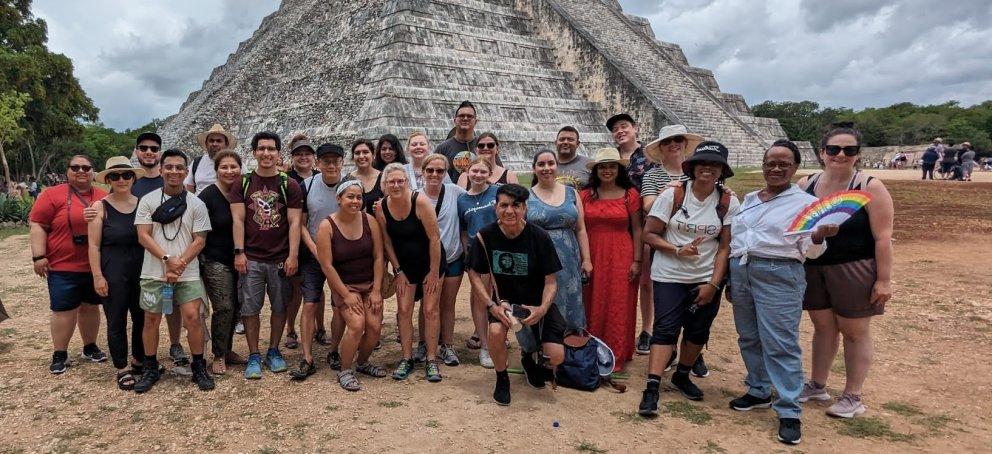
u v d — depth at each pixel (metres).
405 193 5.32
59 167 59.28
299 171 7.12
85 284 5.62
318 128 24.86
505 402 4.83
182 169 5.16
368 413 4.64
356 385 5.14
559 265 4.99
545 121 25.81
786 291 4.38
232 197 5.43
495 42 27.30
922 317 6.95
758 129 34.97
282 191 5.52
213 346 5.53
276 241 5.52
